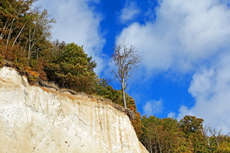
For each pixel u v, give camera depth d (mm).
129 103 40906
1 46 19438
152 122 52719
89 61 40500
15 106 16734
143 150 26422
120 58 31594
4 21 25031
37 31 28156
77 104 21656
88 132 20500
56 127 18422
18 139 15328
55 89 20984
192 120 66438
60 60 30531
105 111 23547
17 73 18344
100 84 39250
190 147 49406
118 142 22281
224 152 40312
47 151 16359
